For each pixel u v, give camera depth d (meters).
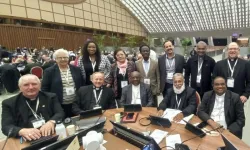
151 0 26.14
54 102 2.41
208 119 2.13
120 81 3.57
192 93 2.70
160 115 2.35
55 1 15.61
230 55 2.93
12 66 6.32
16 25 15.04
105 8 25.48
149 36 38.06
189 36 36.38
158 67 3.64
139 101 3.11
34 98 2.27
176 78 2.68
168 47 3.50
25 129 1.90
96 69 3.41
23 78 2.18
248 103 4.66
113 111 2.57
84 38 21.84
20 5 15.31
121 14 29.12
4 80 6.25
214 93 2.53
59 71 2.93
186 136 1.80
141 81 3.40
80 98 2.89
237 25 32.34
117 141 1.73
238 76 2.87
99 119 2.20
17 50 13.28
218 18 30.38
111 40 24.22
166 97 2.83
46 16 17.45
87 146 1.37
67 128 1.86
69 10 19.94
